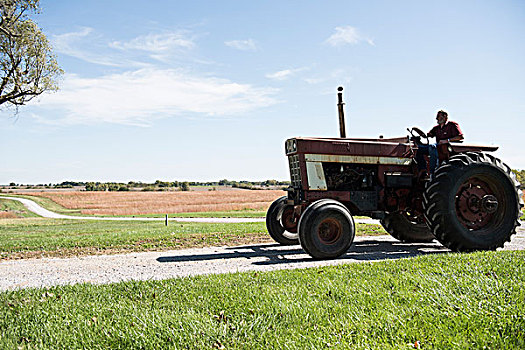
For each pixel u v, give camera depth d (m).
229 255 8.71
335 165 8.89
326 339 3.51
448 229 8.37
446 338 3.46
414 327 3.68
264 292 4.90
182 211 45.00
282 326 3.84
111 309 4.39
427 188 8.67
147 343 3.51
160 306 4.50
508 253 7.10
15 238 13.41
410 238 10.59
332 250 8.00
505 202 8.83
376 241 11.02
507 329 3.53
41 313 4.30
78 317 4.14
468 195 8.74
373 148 8.98
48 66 25.00
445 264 6.18
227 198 58.19
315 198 8.62
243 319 4.00
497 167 8.79
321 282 5.31
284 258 8.25
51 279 6.56
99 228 18.20
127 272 7.02
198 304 4.51
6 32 21.67
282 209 9.95
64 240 11.46
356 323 3.82
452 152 9.69
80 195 71.25
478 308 4.05
